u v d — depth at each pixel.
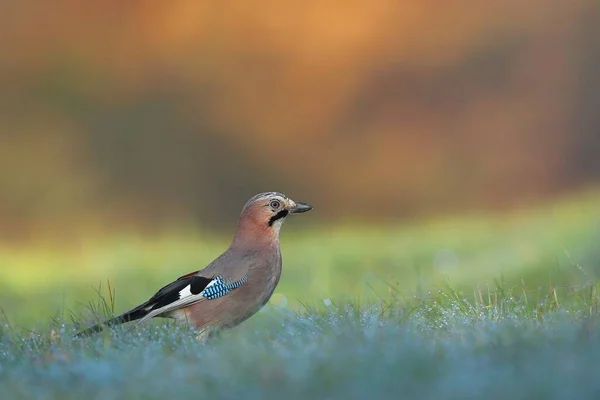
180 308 8.71
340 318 8.02
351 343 6.09
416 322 7.74
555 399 4.76
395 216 34.44
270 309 10.84
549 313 7.91
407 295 10.74
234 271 8.88
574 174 36.22
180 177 34.97
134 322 8.91
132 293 15.06
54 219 30.84
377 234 20.39
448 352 5.81
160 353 6.60
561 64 37.25
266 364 5.58
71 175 32.81
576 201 20.11
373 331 6.53
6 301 14.80
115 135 35.09
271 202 9.12
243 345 6.42
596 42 37.16
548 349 5.67
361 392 5.02
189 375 5.59
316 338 6.63
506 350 5.73
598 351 5.48
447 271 15.30
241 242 9.10
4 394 5.70
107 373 5.82
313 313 8.78
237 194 35.56
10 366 6.77
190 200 34.56
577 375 5.01
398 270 16.25
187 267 17.00
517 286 11.57
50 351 7.26
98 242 21.47
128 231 30.27
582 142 36.56
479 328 6.96
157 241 21.02
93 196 32.62
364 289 14.40
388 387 5.06
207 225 34.25
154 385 5.50
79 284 16.11
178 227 27.06
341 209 35.22
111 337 7.58
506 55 37.69
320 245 19.27
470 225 20.11
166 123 36.00
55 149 33.59
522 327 6.57
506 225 19.42
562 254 13.98
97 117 35.44
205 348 6.77
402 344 5.88
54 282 16.31
